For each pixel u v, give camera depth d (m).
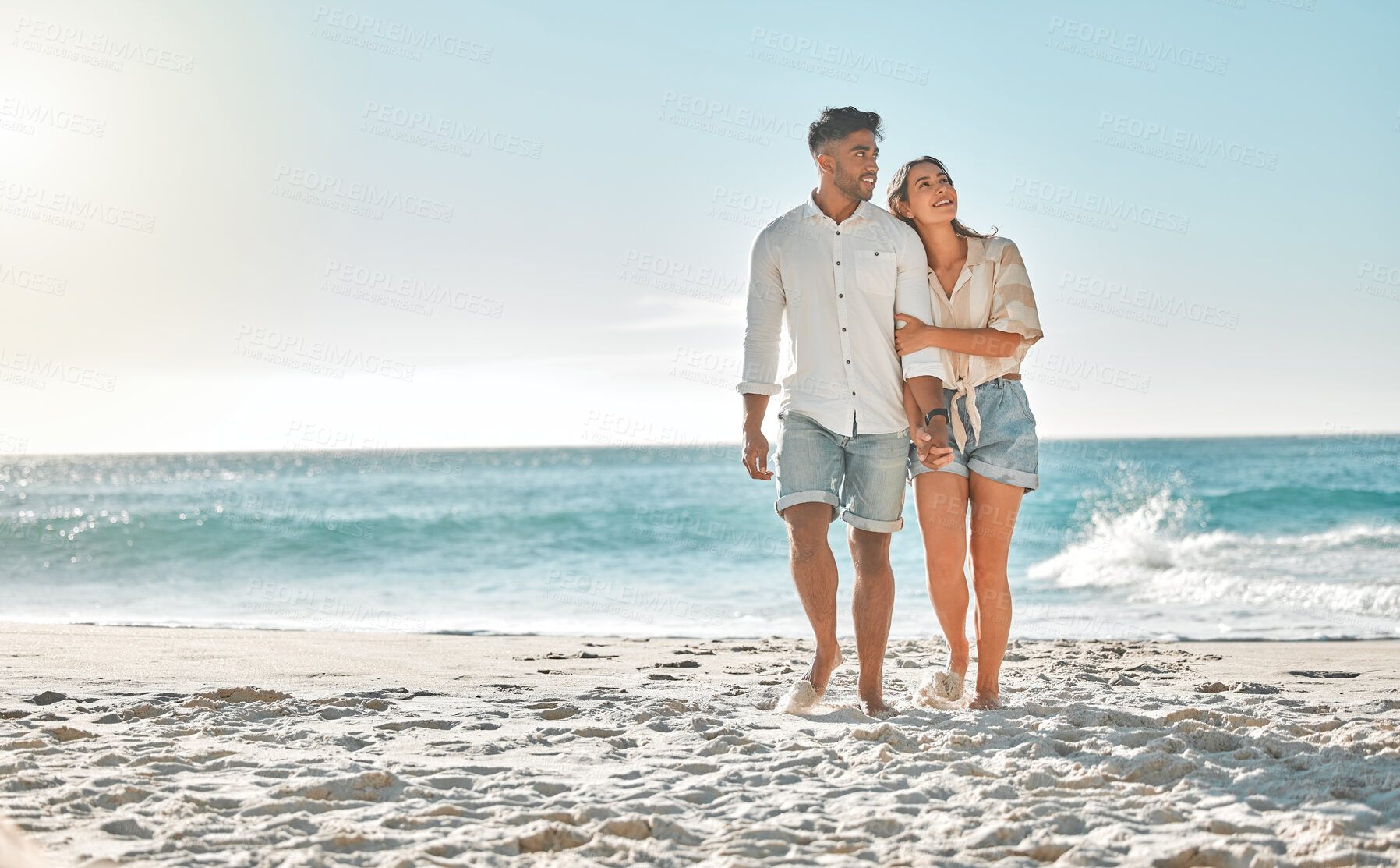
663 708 3.77
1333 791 2.25
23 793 2.31
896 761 2.62
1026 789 2.38
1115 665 5.61
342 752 2.94
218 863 1.83
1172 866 1.80
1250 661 5.80
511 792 2.40
